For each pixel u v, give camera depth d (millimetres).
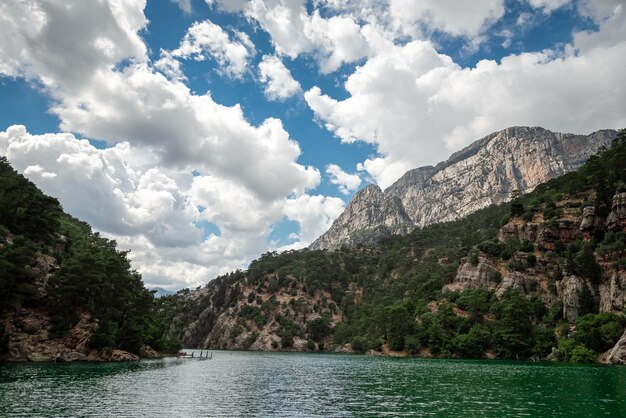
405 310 178250
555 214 186875
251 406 47562
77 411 40938
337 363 133250
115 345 115688
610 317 123688
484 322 158750
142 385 62406
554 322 147625
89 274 103125
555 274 164000
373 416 42000
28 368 78188
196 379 76000
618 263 134125
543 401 50844
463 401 51312
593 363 116625
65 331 100312
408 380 76750
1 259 89812
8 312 94062
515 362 127812
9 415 38312
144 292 140125
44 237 115875
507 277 173625
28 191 119438
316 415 42531
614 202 154375
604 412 43688
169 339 174125
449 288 193375
